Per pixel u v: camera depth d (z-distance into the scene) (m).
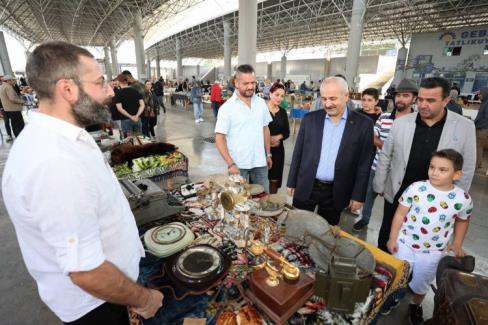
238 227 1.18
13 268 1.96
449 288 1.07
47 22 20.62
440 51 13.62
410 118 1.59
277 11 14.79
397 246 1.49
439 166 1.26
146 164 2.47
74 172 0.60
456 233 1.40
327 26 16.11
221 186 1.38
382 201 3.13
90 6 15.70
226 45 17.39
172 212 1.28
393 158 1.68
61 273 0.72
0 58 14.02
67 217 0.58
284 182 3.60
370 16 11.84
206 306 0.84
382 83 19.09
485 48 12.20
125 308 0.90
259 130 2.01
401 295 1.46
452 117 1.46
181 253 0.98
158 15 17.02
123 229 0.78
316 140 1.63
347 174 1.60
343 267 0.76
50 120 0.64
